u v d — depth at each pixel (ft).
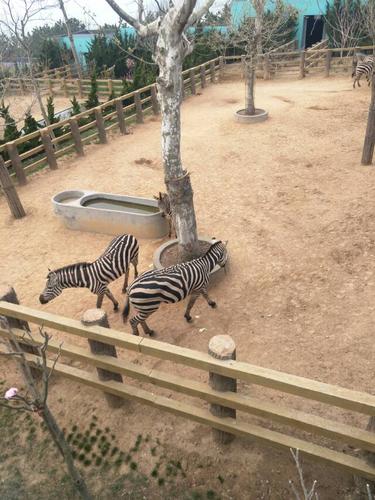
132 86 50.72
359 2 54.13
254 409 10.73
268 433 11.23
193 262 16.05
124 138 40.14
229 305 17.63
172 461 12.14
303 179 27.61
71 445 12.94
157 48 15.21
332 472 11.30
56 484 12.04
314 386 9.41
